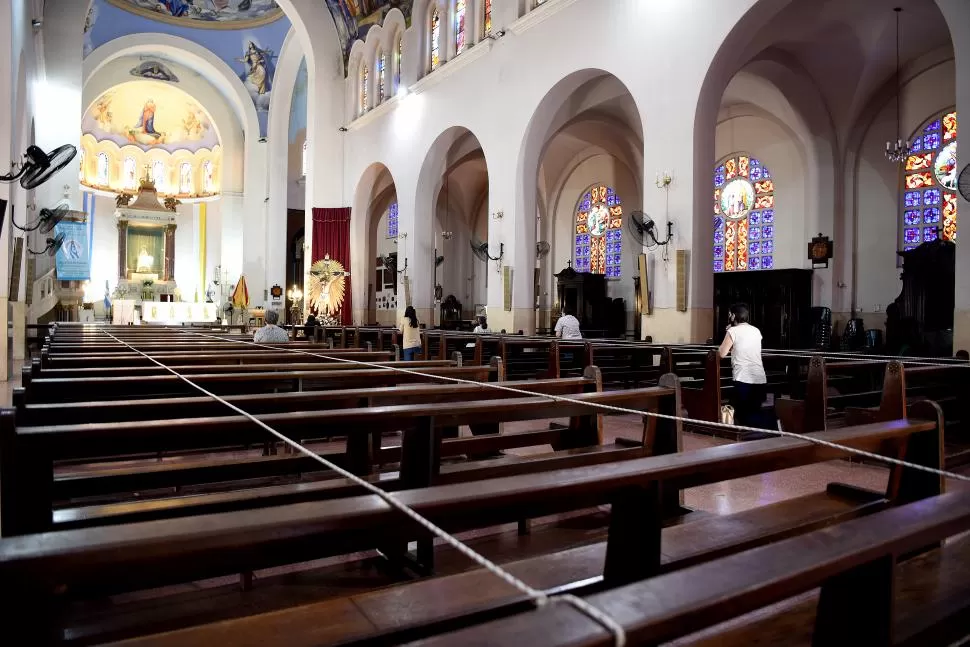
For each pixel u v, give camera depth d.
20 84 13.31
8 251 10.57
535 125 15.50
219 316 32.19
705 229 11.81
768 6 10.77
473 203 28.27
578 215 24.20
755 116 17.81
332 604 1.88
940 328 13.51
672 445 3.84
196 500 2.79
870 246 16.02
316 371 4.99
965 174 8.64
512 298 15.80
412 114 20.42
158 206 34.06
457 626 1.83
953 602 2.18
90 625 2.26
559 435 4.46
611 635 1.08
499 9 16.42
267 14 28.34
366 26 23.25
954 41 9.01
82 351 7.39
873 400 6.89
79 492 3.14
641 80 12.62
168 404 3.40
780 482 4.91
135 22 27.41
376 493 1.73
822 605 1.80
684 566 2.34
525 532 3.36
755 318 17.12
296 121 31.58
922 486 3.14
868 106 15.91
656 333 12.35
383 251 30.47
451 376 5.57
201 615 2.37
